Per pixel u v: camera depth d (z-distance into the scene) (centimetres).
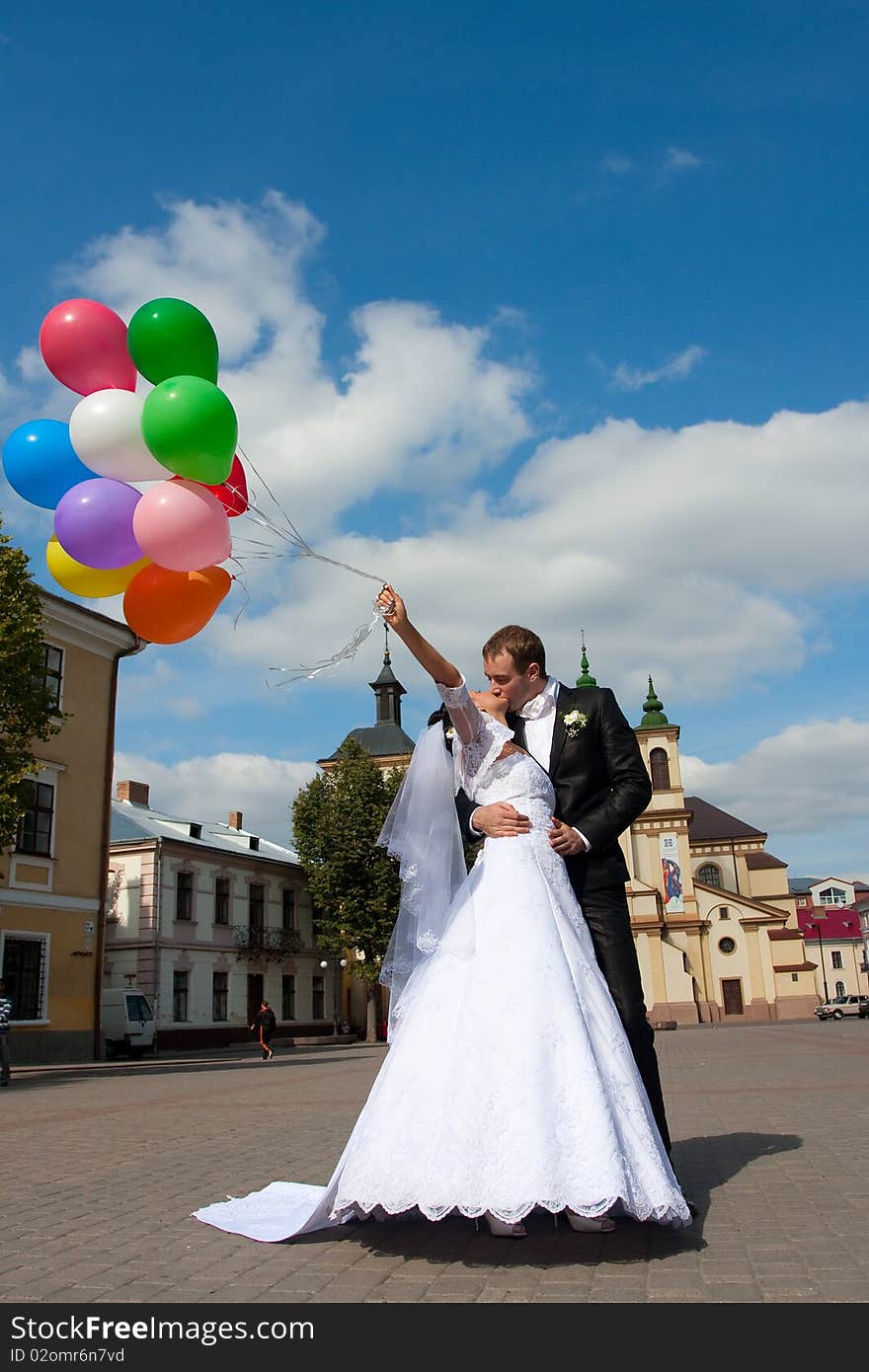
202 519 430
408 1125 333
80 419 460
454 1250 344
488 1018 339
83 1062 2395
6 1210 457
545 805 393
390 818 404
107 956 3438
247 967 3909
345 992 4734
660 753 5678
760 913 5484
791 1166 527
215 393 435
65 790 2472
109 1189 516
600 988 365
